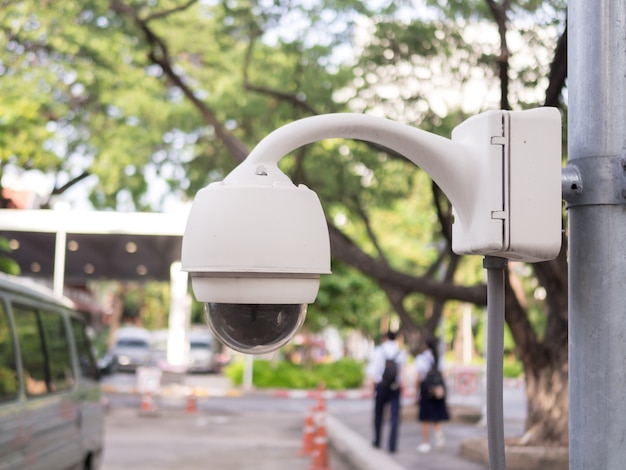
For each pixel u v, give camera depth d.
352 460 15.62
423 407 16.72
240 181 2.21
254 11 15.29
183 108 19.62
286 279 2.17
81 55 18.69
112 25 16.17
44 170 24.64
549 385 15.52
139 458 16.34
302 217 2.17
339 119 2.26
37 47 18.06
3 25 16.53
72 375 9.57
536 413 15.61
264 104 17.78
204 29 18.12
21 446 7.39
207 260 2.15
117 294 71.69
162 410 28.16
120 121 21.50
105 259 37.16
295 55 16.55
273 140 2.24
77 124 21.33
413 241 39.97
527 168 2.24
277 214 2.16
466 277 28.97
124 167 23.56
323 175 18.78
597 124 2.35
